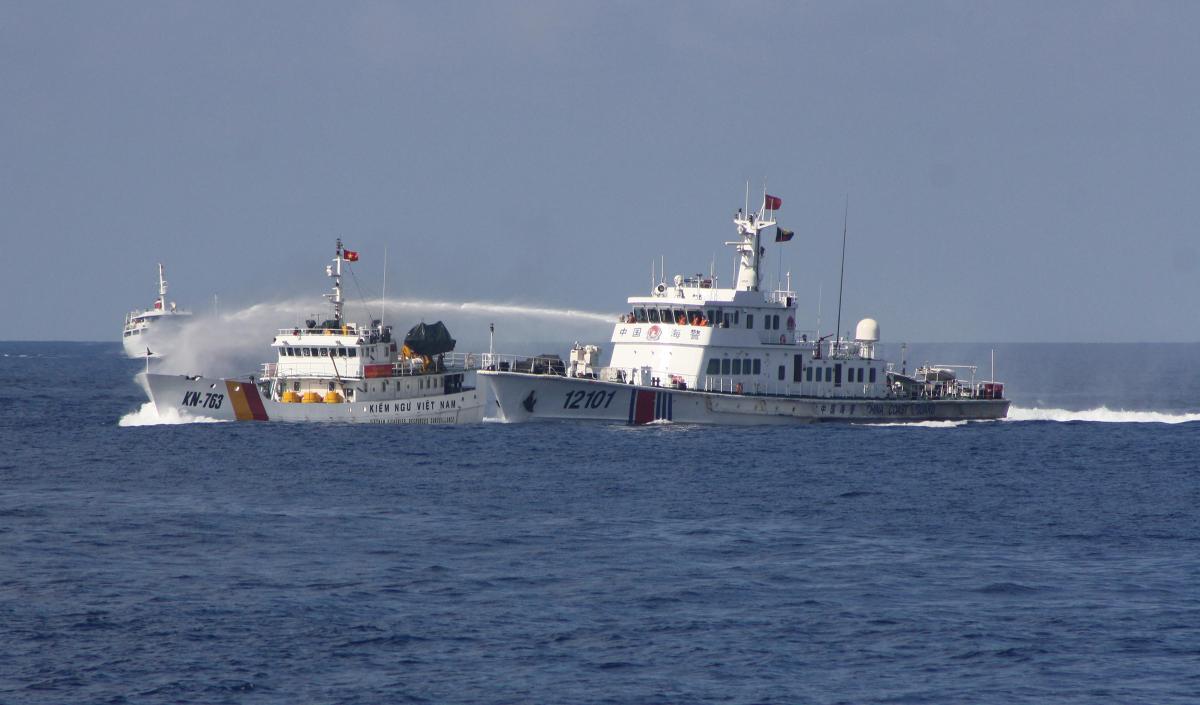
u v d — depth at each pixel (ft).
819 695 453.58
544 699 447.83
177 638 503.61
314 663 479.00
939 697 453.17
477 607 547.08
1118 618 539.70
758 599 563.89
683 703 445.37
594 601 558.15
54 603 546.67
